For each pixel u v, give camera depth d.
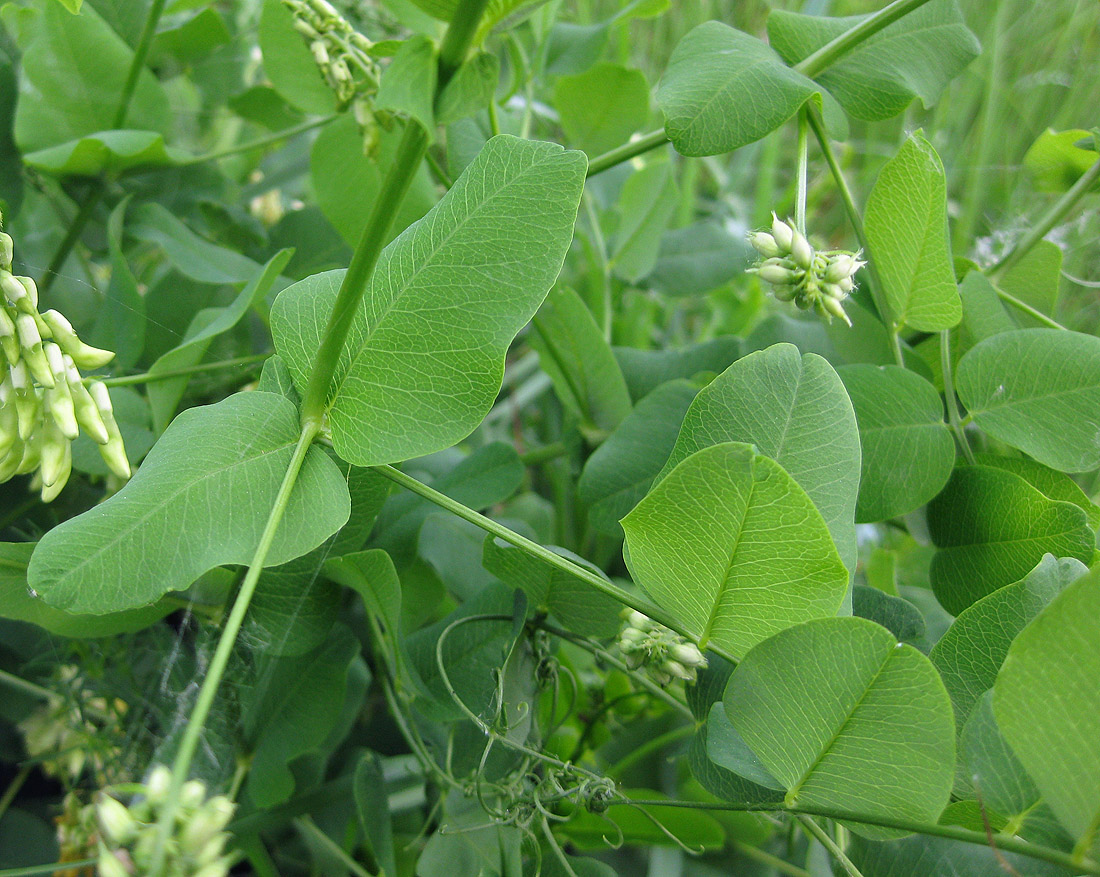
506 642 0.18
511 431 0.36
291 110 0.29
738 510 0.12
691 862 0.22
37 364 0.14
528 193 0.14
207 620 0.18
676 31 0.51
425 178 0.22
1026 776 0.13
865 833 0.14
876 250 0.18
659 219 0.28
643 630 0.16
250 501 0.14
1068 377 0.18
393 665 0.19
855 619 0.12
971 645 0.14
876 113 0.19
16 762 0.23
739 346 0.23
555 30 0.27
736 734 0.15
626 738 0.22
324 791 0.21
